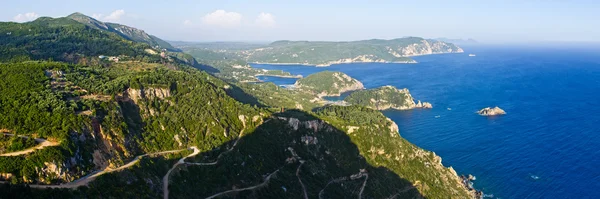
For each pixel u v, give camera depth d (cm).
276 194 17300
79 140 13562
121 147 15000
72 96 16438
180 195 14475
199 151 17275
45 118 13762
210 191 15588
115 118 15762
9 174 11212
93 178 12712
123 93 17812
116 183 13075
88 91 17412
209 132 18712
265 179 17900
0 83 16438
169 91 19788
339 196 19375
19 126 13262
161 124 17750
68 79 18412
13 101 14600
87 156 13375
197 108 19712
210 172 16350
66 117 13950
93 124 14550
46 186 11556
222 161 17138
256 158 18788
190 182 15438
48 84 17125
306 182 19350
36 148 12381
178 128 18012
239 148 18638
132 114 17412
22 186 10762
